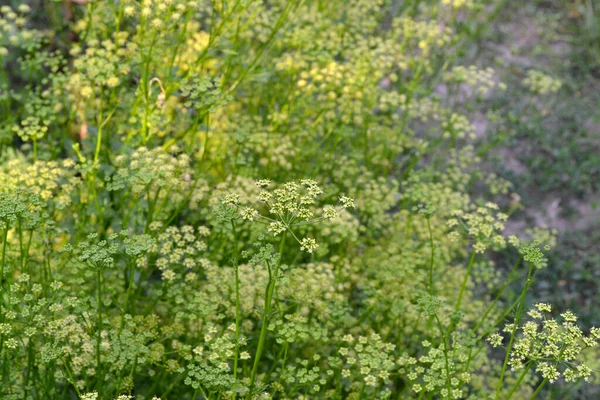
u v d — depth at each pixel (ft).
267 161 16.12
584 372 9.10
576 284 20.59
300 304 12.91
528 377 15.30
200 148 15.88
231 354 10.33
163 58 15.53
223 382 9.43
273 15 18.88
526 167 23.50
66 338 11.44
